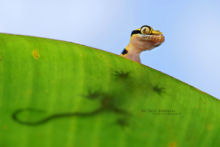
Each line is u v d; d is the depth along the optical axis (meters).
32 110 0.14
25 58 0.16
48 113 0.14
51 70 0.16
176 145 0.15
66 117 0.14
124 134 0.14
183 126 0.16
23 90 0.15
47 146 0.13
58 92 0.16
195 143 0.16
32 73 0.16
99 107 0.15
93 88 0.16
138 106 0.16
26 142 0.13
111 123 0.15
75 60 0.17
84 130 0.14
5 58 0.16
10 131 0.13
